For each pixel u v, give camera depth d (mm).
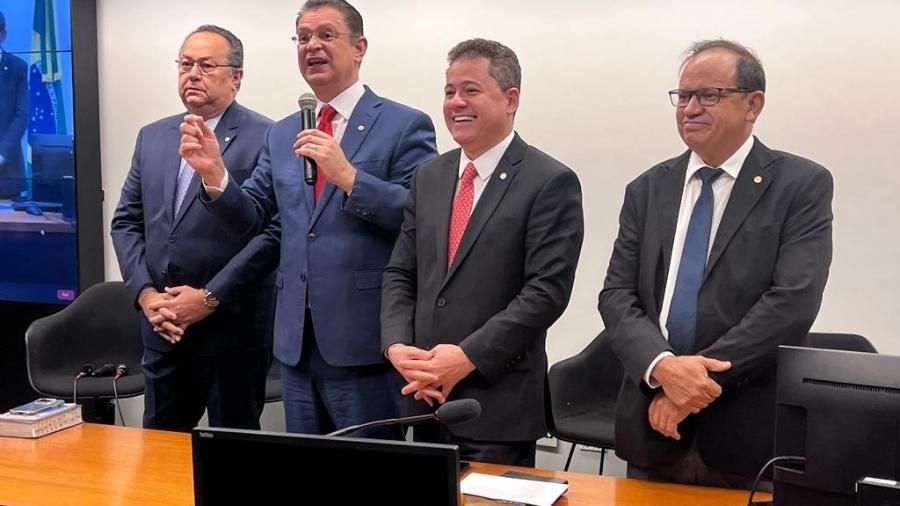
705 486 1992
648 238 2148
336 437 1280
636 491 1842
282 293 2629
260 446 1311
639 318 2088
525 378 2240
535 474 1944
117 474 1991
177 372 2977
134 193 3088
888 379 1390
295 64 3939
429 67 3734
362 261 2529
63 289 4191
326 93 2637
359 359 2512
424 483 1228
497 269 2244
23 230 4215
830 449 1438
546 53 3568
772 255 2014
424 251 2332
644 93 3445
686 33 3373
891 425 1382
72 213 4133
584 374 3291
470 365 2160
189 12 4078
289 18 3930
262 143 2994
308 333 2576
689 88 2061
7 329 4285
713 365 1926
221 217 2680
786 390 1492
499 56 2301
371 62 3822
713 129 2039
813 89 3236
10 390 4293
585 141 3545
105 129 4238
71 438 2277
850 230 3236
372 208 2443
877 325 3229
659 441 2072
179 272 2908
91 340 3711
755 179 2053
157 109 4156
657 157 3447
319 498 1281
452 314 2252
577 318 3619
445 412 1668
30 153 4164
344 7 2609
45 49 4102
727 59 2035
